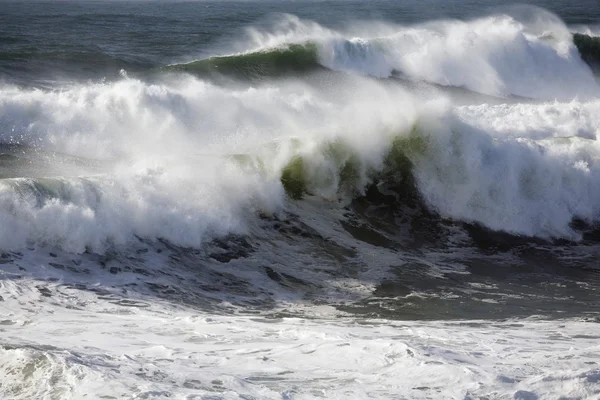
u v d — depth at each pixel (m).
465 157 53.78
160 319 30.52
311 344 26.34
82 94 61.47
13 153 55.12
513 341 29.09
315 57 103.25
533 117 68.56
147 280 36.94
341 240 46.75
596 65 121.38
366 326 32.38
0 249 36.09
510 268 45.72
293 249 44.41
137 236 40.28
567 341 29.77
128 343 25.94
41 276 34.84
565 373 22.45
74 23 155.00
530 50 116.25
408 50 108.44
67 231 37.88
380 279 41.66
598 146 57.72
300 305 36.81
